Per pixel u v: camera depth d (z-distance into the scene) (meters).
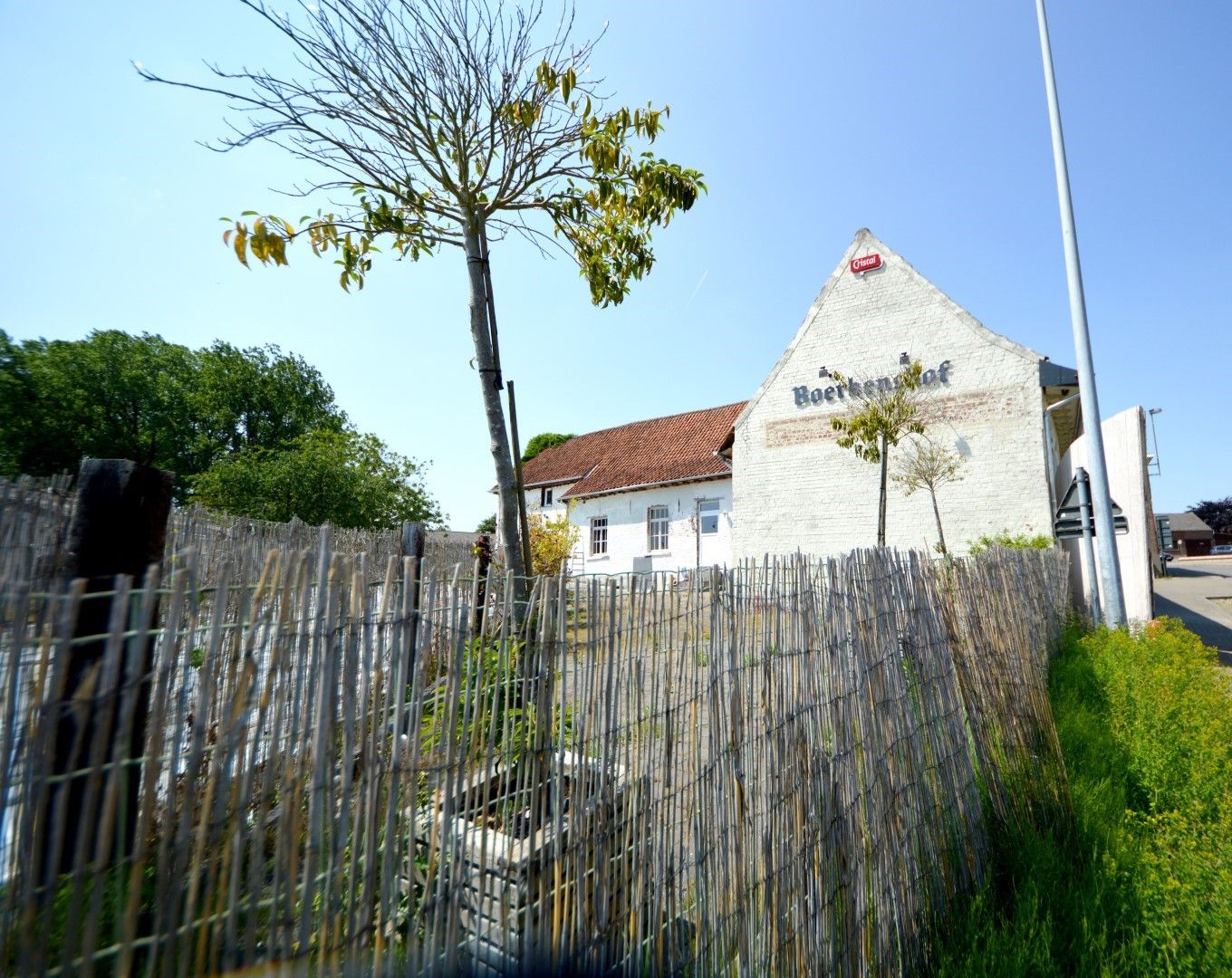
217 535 5.09
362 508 13.43
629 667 1.95
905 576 3.56
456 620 1.60
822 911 2.42
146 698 1.11
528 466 27.95
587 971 1.73
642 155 3.90
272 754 1.20
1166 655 6.08
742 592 2.38
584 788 1.79
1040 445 12.85
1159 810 3.70
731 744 2.23
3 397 21.23
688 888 2.03
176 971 1.05
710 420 21.94
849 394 15.07
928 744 3.28
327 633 1.29
